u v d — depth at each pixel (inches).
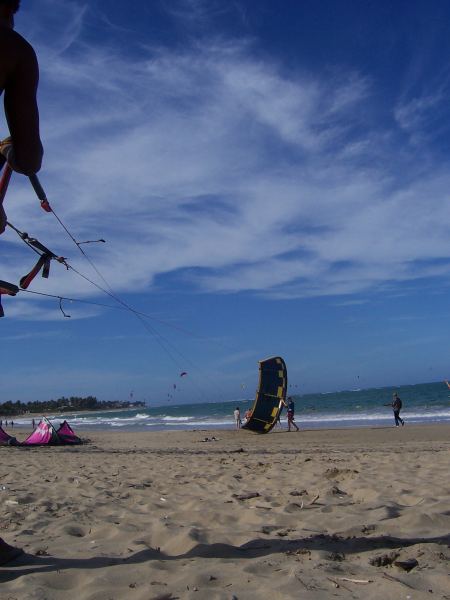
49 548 126.3
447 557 106.6
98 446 705.6
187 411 3769.7
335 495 194.4
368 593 88.7
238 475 272.5
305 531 136.0
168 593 90.3
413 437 799.7
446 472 245.3
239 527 144.5
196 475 280.7
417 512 143.1
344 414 1893.5
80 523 157.4
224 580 97.5
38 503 194.4
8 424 3095.5
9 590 94.7
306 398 3376.0
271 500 189.8
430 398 2447.1
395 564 102.6
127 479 270.7
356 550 116.2
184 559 112.8
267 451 530.3
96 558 114.5
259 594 89.5
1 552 111.4
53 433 681.0
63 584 99.9
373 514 152.1
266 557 111.7
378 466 284.8
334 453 458.3
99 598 90.2
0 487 246.5
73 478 278.8
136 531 142.3
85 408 6008.9
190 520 159.8
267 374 1020.5
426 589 90.4
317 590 90.0
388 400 2536.9
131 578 100.2
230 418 2239.2
